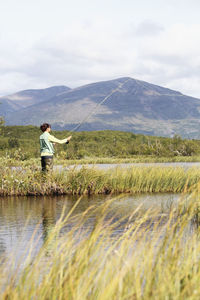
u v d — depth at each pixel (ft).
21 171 35.94
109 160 123.24
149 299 8.27
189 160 130.31
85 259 9.85
